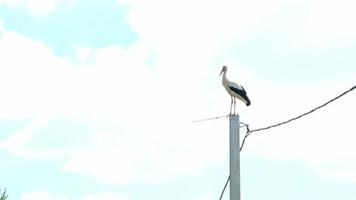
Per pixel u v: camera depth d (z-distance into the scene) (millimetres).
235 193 13023
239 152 13117
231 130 13156
